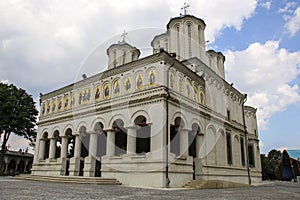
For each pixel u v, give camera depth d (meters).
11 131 33.31
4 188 11.84
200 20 28.92
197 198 9.79
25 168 49.28
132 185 17.59
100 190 12.19
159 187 16.41
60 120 26.38
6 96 32.62
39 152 28.06
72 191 11.11
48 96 29.34
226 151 25.42
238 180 26.89
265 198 10.56
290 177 48.78
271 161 57.06
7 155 46.72
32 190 11.15
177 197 9.96
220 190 15.76
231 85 29.91
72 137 26.38
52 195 9.21
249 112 37.84
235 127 28.67
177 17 28.31
